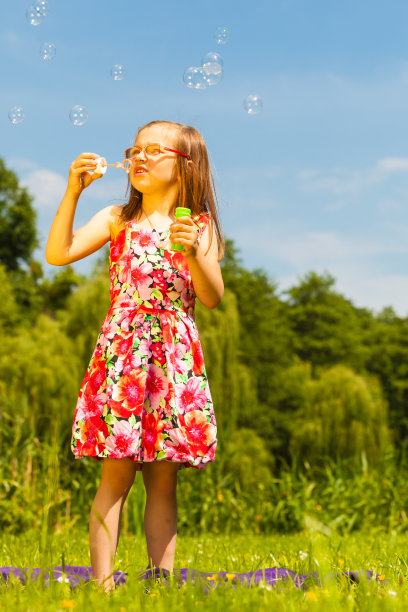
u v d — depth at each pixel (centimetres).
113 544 185
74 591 160
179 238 191
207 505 641
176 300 202
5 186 2422
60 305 2530
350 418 1320
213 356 1188
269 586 160
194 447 194
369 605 135
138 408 188
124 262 205
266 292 2425
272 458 1349
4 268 2214
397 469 711
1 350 1136
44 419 914
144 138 216
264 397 1900
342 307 2738
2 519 499
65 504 602
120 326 196
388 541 423
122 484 190
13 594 151
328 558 218
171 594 148
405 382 2658
